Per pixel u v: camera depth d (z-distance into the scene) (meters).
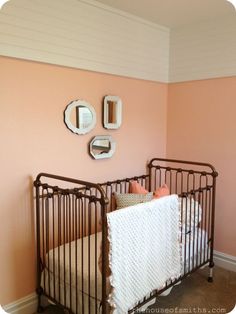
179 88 3.30
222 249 3.07
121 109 2.90
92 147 2.66
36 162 2.29
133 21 2.88
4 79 2.07
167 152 3.44
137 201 2.60
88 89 2.61
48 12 2.23
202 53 3.05
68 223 2.44
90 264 2.07
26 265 2.32
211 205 3.01
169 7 2.66
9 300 2.25
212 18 2.91
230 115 2.93
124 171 3.03
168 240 2.19
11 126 2.13
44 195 2.24
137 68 2.98
